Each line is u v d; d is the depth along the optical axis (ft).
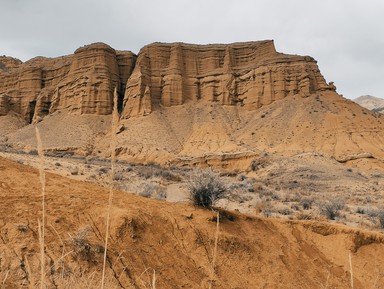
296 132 234.99
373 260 41.73
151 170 163.43
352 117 233.55
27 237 24.97
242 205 77.10
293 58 290.35
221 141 247.50
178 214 37.40
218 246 34.42
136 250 29.12
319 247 42.73
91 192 39.32
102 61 312.91
